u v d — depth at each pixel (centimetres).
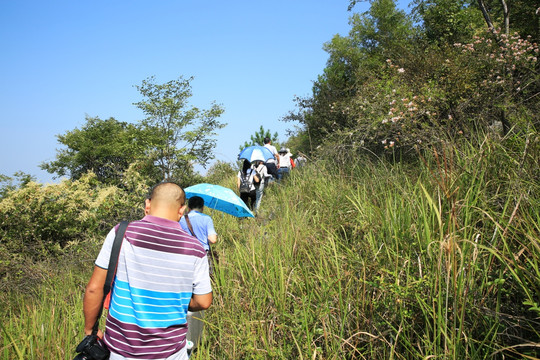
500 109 622
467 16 1279
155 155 1280
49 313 443
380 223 434
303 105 1554
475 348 276
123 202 916
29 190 850
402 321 296
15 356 357
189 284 239
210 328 410
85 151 1908
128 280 227
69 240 865
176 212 255
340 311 344
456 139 563
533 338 273
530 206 329
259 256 489
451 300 292
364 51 1788
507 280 300
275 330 370
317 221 559
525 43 812
